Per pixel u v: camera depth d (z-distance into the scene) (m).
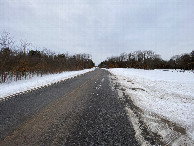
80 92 9.05
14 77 17.19
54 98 7.39
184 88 11.41
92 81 15.05
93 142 3.27
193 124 4.38
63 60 34.69
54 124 4.22
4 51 14.48
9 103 6.38
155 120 4.64
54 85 11.98
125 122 4.41
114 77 20.23
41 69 21.80
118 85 12.32
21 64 16.34
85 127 4.03
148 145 3.20
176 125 4.29
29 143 3.21
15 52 16.75
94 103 6.52
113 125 4.18
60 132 3.73
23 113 5.11
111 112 5.30
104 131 3.80
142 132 3.79
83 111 5.39
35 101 6.75
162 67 88.56
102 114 5.09
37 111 5.33
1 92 8.90
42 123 4.28
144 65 76.94
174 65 86.19
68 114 5.06
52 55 27.97
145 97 7.91
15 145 3.14
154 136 3.60
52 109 5.59
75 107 5.89
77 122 4.38
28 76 20.56
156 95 8.55
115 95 8.26
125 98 7.55
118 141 3.32
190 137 3.59
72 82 14.05
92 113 5.18
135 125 4.21
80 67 58.03
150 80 16.98
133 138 3.47
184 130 3.97
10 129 3.88
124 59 106.19
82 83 13.38
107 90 9.85
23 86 11.38
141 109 5.74
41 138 3.43
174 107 6.13
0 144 3.18
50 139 3.39
